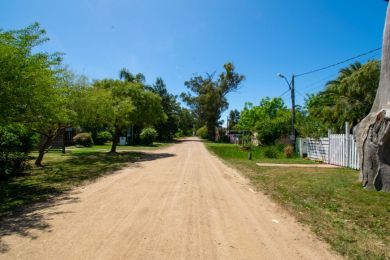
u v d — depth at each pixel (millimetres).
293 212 6727
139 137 45500
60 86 14477
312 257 4316
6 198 8023
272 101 51844
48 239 4844
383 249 4652
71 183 10320
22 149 16641
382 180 9125
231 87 69375
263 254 4387
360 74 23625
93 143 37750
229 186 9859
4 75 8195
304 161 19109
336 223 5957
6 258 4129
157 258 4168
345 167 15555
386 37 9562
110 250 4410
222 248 4566
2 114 8828
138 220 5883
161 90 62500
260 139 33656
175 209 6742
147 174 12359
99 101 16828
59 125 15586
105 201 7516
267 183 10562
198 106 70938
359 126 10047
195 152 27453
